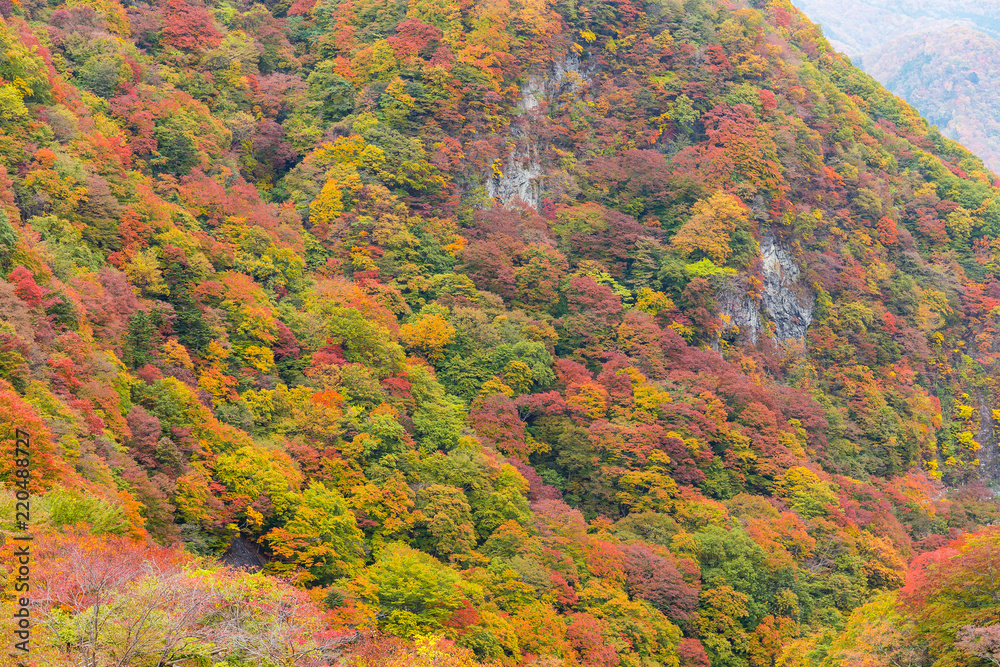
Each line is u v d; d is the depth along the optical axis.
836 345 130.25
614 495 94.81
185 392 74.81
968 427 133.50
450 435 88.31
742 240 126.88
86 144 94.00
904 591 64.56
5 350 62.97
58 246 80.50
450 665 54.12
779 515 96.81
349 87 129.62
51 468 54.44
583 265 121.00
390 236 112.62
